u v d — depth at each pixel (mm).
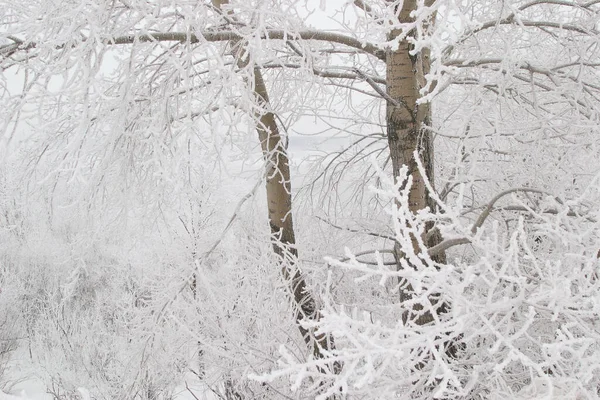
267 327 3859
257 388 3930
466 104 3842
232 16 2672
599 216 2014
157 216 3930
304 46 2814
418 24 1842
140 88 3373
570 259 2248
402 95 3160
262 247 4027
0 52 2604
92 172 3359
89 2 2127
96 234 3863
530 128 3170
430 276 1745
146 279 5395
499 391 2062
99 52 2471
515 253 1821
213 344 3758
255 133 3109
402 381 2008
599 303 1683
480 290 2850
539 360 2576
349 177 5574
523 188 2973
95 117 2984
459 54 4016
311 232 5105
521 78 3340
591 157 2807
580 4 3141
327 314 1540
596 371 2000
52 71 2338
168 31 2961
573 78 3170
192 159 2381
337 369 3211
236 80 2441
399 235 1644
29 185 3629
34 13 2336
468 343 2684
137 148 3594
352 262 1580
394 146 3264
